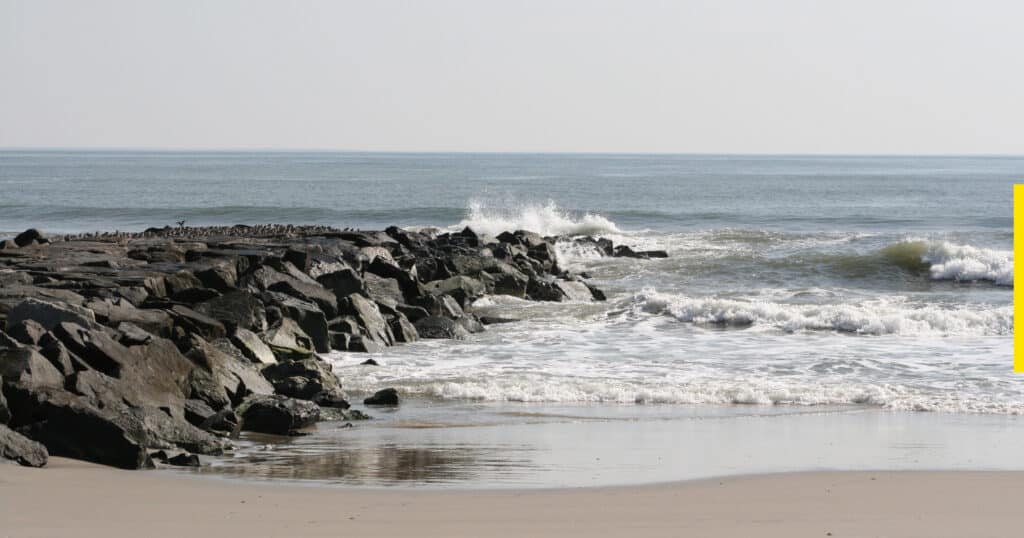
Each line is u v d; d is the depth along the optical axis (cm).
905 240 5475
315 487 1505
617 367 2717
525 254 4853
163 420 1773
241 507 1359
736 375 2605
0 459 1530
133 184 15175
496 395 2355
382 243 4434
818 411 2214
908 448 1831
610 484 1541
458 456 1758
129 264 3297
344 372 2606
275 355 2605
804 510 1369
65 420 1623
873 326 3353
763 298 4144
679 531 1248
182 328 2445
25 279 2844
